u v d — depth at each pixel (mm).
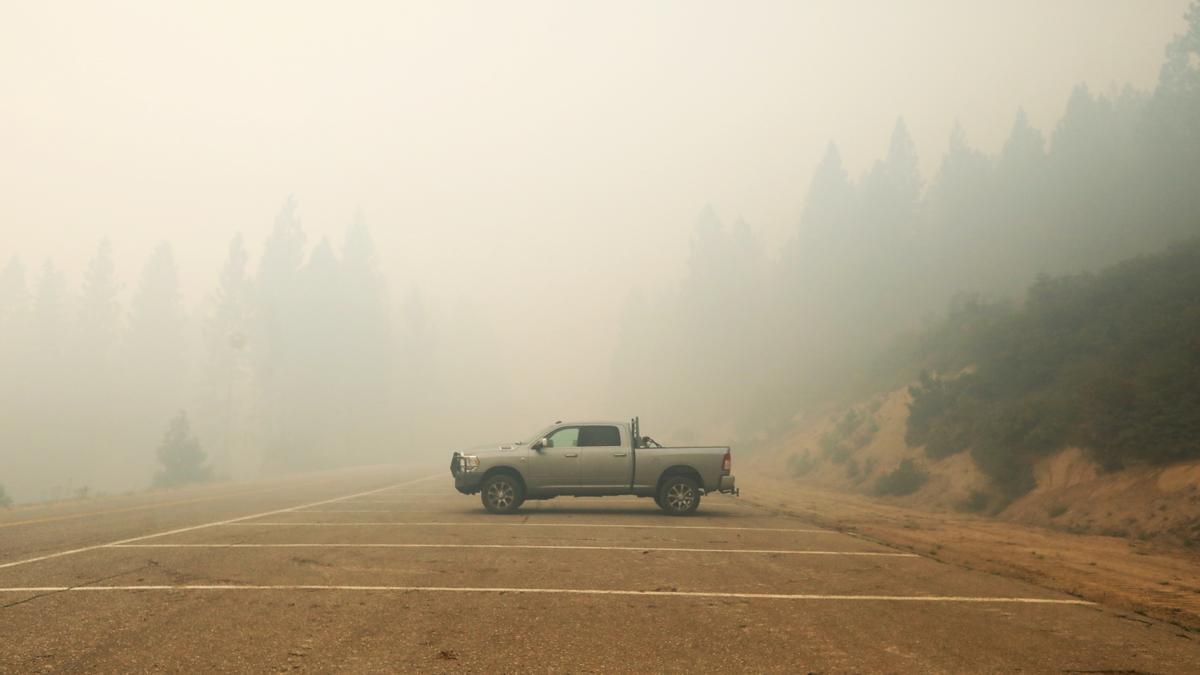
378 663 4910
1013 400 22062
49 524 13102
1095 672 4961
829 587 7859
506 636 5648
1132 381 16516
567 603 6859
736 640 5613
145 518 14164
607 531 12297
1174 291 20094
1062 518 15734
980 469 20406
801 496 23641
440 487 24625
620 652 5238
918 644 5586
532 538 11305
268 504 17641
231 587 7430
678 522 13906
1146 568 10391
